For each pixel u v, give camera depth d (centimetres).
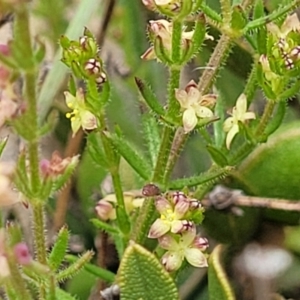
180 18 10
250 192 12
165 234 10
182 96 10
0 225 9
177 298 10
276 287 12
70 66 10
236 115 11
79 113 10
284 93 10
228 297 10
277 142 12
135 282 10
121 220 11
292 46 10
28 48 8
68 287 12
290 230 12
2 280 9
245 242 12
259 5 11
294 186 12
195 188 12
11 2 8
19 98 9
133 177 12
